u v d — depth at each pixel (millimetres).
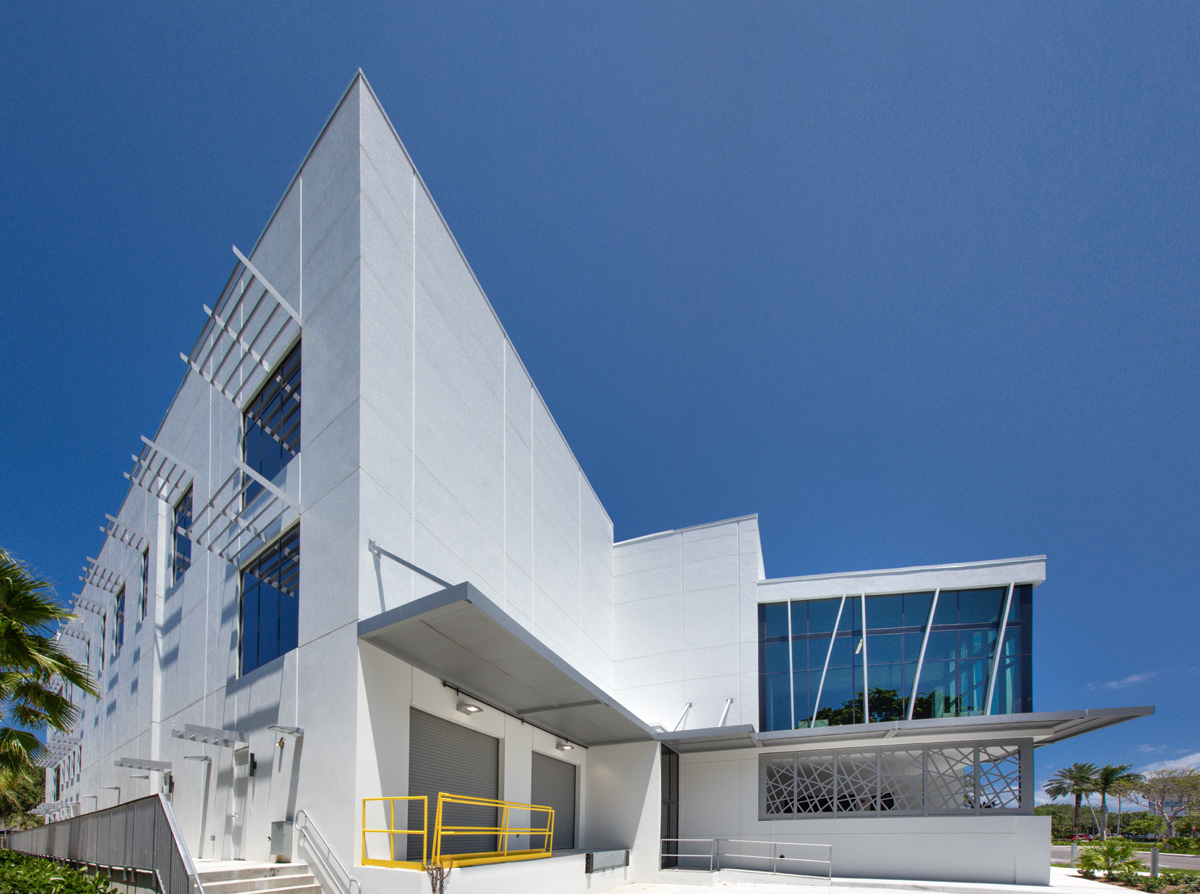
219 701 14484
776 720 23516
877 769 20875
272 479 14203
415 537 13117
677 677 25219
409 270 14266
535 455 20656
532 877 12062
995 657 22266
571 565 22953
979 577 23047
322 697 11164
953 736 20719
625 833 18047
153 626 19250
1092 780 75875
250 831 12117
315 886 10039
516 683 13453
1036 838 19188
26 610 10891
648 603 26703
